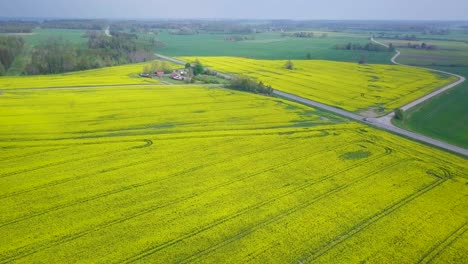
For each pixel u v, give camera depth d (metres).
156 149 65.69
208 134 74.31
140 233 41.94
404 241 42.78
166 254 38.78
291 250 40.38
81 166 57.66
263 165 61.16
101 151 63.66
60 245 39.28
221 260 38.31
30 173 54.53
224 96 106.31
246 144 70.00
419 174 60.41
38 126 74.62
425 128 88.88
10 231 41.09
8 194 48.59
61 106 89.75
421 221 46.84
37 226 42.22
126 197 49.38
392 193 53.66
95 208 46.41
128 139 69.50
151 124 79.31
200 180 55.00
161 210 46.69
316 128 81.31
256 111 92.50
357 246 41.56
